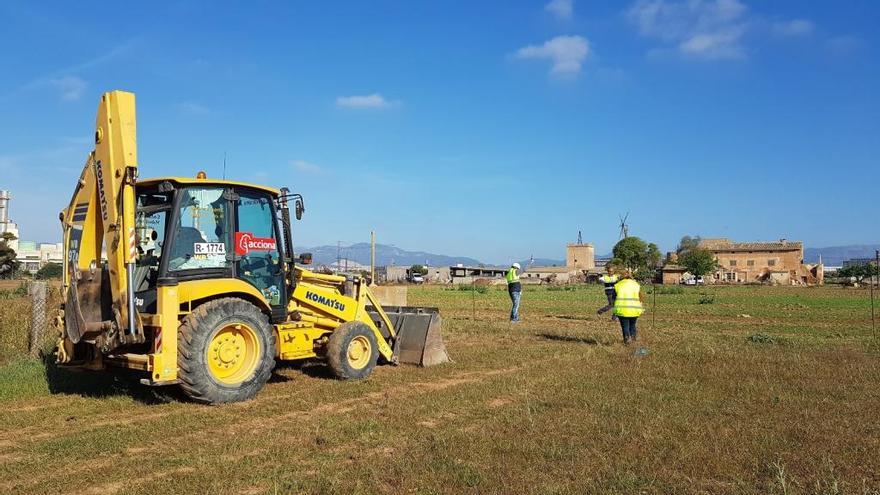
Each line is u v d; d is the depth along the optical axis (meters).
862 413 7.77
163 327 7.82
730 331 18.20
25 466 5.83
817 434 6.80
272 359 8.77
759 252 98.44
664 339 15.35
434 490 5.24
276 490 5.16
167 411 7.87
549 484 5.34
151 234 8.58
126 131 8.05
